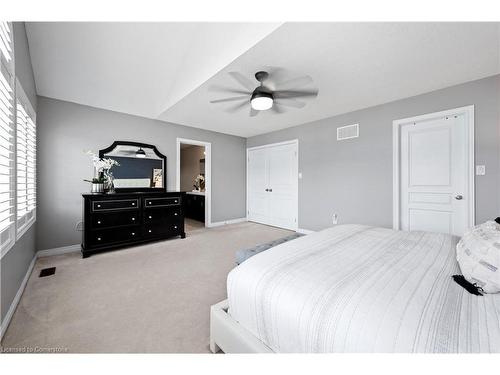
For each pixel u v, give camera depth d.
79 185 3.28
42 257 2.89
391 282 0.97
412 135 3.04
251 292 1.07
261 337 1.02
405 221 3.11
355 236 1.71
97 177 3.29
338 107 3.40
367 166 3.42
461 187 2.66
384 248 1.43
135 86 3.30
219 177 5.11
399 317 0.74
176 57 2.99
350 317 0.78
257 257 1.30
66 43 2.54
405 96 2.97
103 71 2.96
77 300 1.84
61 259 2.82
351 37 1.81
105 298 1.88
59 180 3.12
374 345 0.69
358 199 3.53
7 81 1.56
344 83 2.61
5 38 1.53
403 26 1.68
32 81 2.61
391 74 2.40
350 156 3.62
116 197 3.12
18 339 1.38
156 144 4.09
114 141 3.62
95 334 1.43
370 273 1.06
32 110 2.54
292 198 4.57
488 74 2.39
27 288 2.04
